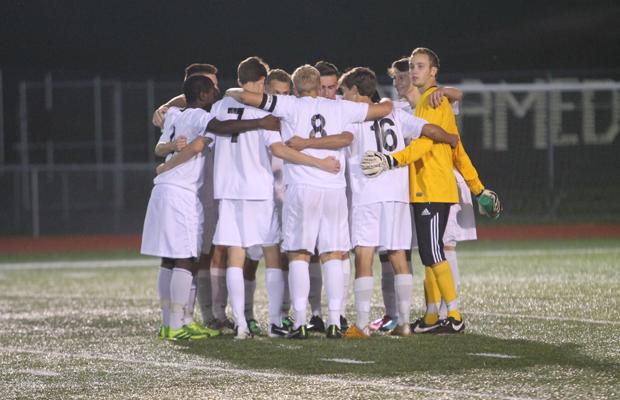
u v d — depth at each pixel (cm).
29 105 10444
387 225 2603
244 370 2180
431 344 2486
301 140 2572
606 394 1850
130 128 10219
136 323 3097
